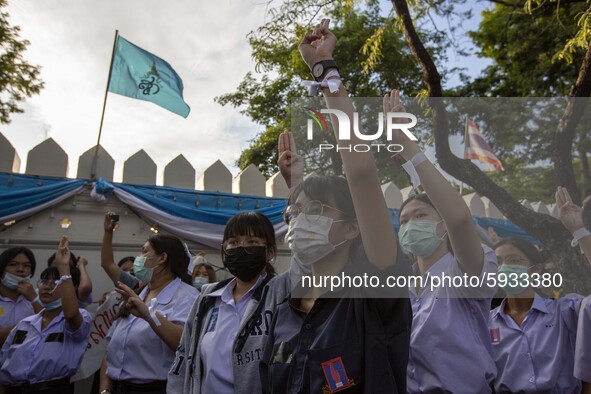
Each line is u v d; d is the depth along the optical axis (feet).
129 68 21.71
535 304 8.30
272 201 21.95
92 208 19.42
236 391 6.81
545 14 34.27
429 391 6.42
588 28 13.34
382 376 4.48
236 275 8.00
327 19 5.20
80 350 12.19
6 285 13.60
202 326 8.04
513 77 44.37
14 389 11.33
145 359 9.65
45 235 18.52
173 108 22.22
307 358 4.64
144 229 19.94
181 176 21.26
